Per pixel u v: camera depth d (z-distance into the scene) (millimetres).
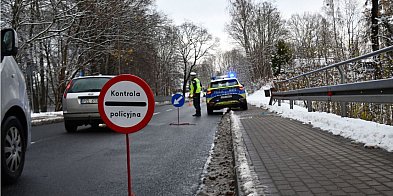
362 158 5551
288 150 6578
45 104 32875
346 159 5547
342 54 23906
